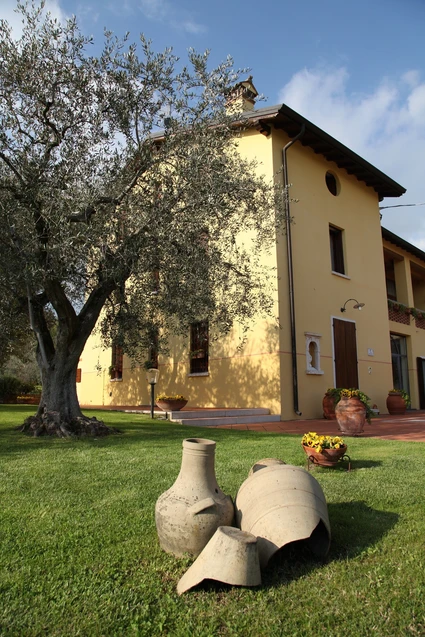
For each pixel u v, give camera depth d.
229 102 8.29
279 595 2.40
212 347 13.37
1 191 7.02
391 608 2.26
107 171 7.24
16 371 24.75
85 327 7.82
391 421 12.04
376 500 3.89
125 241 6.91
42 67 6.94
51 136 7.39
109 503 3.73
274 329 12.09
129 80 7.31
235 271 8.42
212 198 7.16
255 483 3.08
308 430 9.19
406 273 21.33
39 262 6.89
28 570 2.58
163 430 8.43
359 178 16.80
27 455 5.66
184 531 2.72
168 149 7.46
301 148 14.20
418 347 21.16
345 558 2.83
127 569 2.64
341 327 14.57
